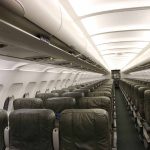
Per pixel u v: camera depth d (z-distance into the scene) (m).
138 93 5.69
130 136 5.93
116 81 27.50
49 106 4.17
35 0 1.45
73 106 4.10
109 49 9.36
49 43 2.34
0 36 1.64
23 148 2.58
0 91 4.87
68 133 2.43
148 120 4.51
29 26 1.78
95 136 2.35
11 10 1.30
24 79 5.70
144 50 9.40
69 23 2.63
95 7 3.63
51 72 7.75
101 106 3.67
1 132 2.61
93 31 5.43
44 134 2.49
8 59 3.84
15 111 2.61
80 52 3.96
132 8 3.76
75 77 14.12
